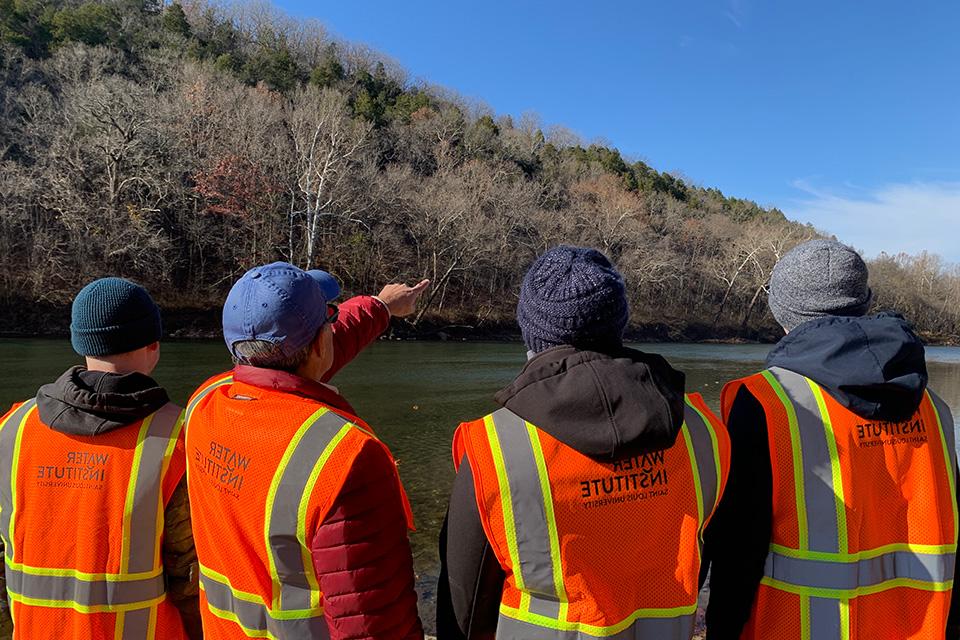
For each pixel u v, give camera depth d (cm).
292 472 139
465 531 146
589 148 8369
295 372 163
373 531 140
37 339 2416
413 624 148
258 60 5675
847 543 162
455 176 4897
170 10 5591
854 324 167
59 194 3042
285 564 140
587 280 146
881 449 167
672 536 146
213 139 3775
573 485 138
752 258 5734
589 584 139
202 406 164
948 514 173
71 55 4075
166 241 3209
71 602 176
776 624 166
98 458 178
